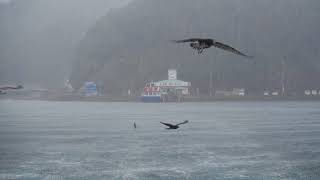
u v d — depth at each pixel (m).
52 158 51.59
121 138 69.12
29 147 59.97
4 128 86.75
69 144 62.84
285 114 121.75
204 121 98.19
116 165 47.38
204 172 43.62
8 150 57.44
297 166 46.34
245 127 85.25
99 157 51.94
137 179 41.19
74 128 85.56
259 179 40.91
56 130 82.06
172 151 55.97
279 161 49.06
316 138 68.12
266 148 58.25
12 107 167.88
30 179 41.47
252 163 48.03
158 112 130.75
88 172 44.09
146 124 91.88
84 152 55.56
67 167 46.53
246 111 135.38
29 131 81.06
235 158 51.09
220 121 98.06
